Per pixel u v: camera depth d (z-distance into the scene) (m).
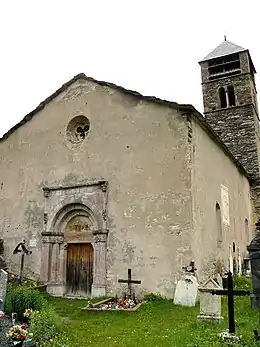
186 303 9.88
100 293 11.56
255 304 8.66
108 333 7.21
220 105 23.22
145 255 11.24
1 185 15.10
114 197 12.29
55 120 14.52
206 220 12.15
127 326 7.83
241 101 22.53
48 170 14.09
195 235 10.89
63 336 6.83
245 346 5.51
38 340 6.44
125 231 11.77
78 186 13.03
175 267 10.67
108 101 13.37
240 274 15.42
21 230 13.99
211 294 7.46
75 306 10.44
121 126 12.82
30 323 7.04
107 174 12.66
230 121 22.53
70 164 13.61
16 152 15.13
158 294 10.70
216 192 13.88
